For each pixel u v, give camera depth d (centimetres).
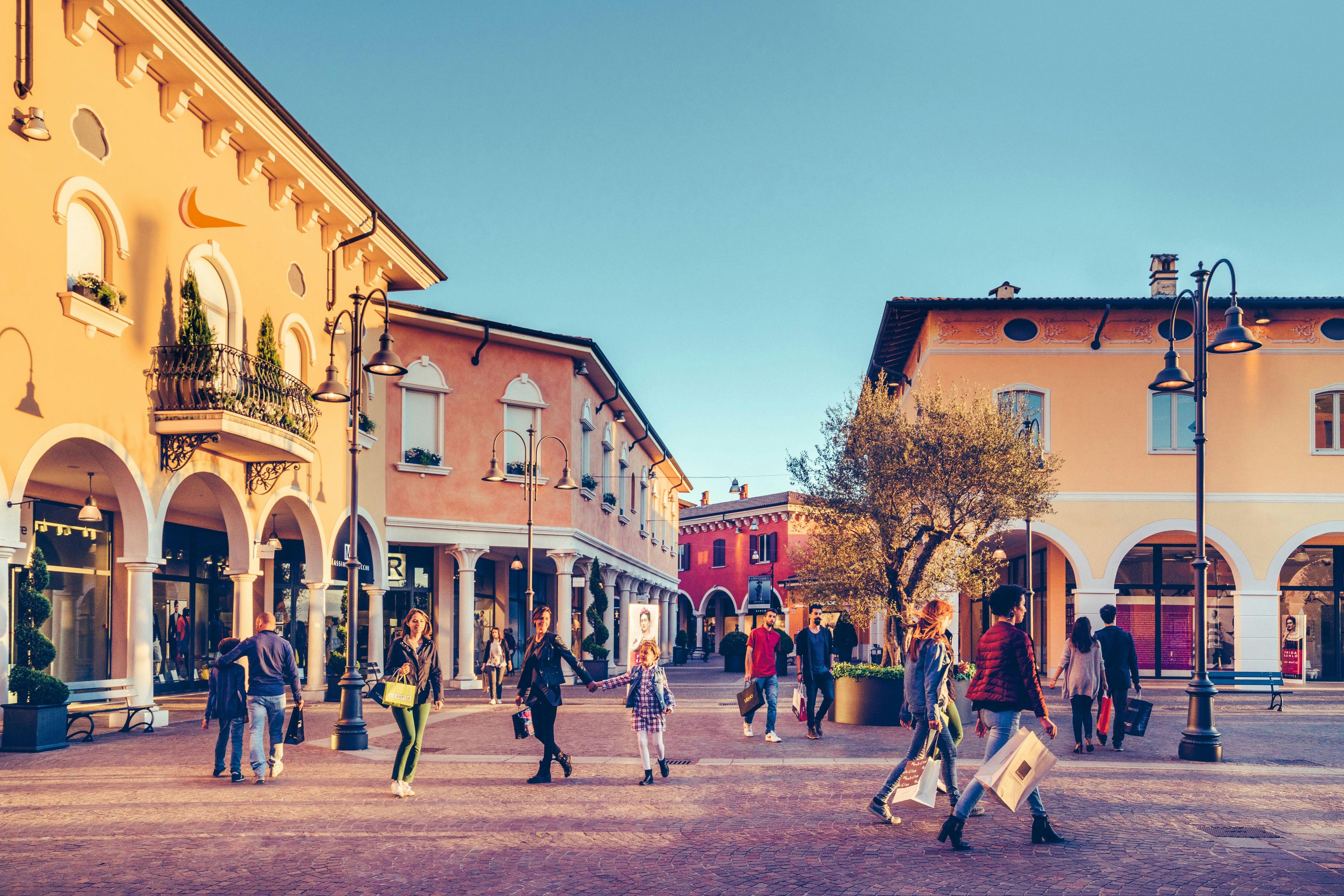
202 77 1574
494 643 2112
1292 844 769
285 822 855
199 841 786
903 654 1759
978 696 772
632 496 3856
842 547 1773
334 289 2133
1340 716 1819
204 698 2066
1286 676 2709
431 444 2539
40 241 1296
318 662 2073
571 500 2772
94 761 1205
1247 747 1355
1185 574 2725
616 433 3456
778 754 1280
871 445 1778
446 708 2011
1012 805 741
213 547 2391
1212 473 2459
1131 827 828
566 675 2784
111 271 1438
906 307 2459
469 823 852
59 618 1834
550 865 716
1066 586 2816
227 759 1218
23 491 1258
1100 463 2448
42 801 944
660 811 903
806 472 1866
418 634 996
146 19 1433
